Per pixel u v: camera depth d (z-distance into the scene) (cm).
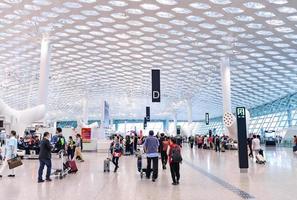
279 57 2717
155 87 2159
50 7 1750
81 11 1805
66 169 1188
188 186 895
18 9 1778
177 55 2727
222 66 2764
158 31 2122
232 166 1468
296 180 991
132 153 2464
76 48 2569
